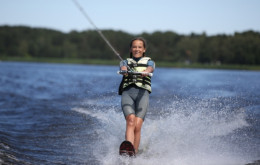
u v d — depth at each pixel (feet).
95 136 64.34
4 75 293.84
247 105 88.84
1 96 126.72
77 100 107.55
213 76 294.46
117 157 52.01
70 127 70.90
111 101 96.37
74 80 228.22
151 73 53.78
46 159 50.34
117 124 70.49
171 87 162.09
